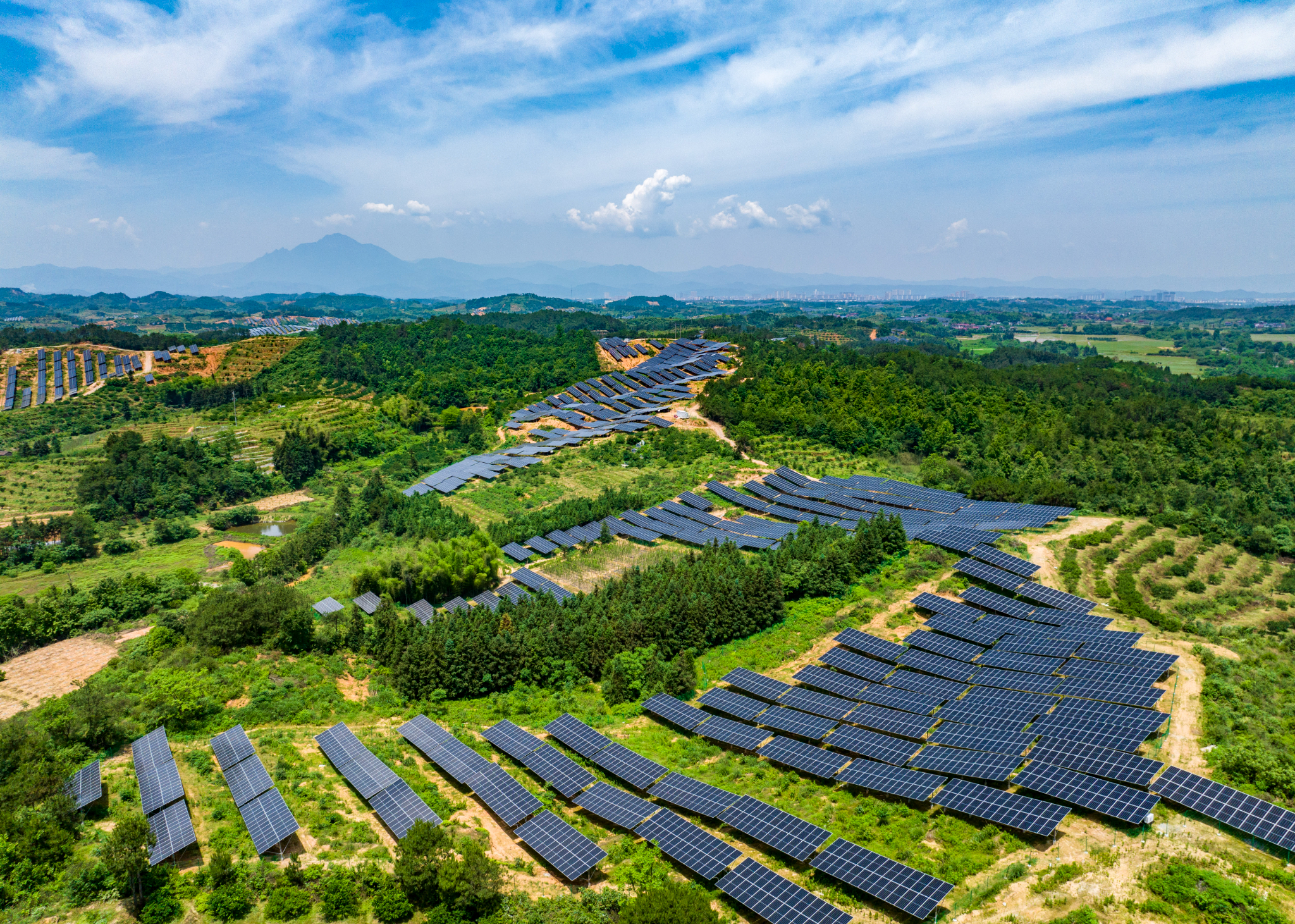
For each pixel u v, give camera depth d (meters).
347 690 85.06
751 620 94.06
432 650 84.81
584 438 193.25
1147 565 110.44
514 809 59.31
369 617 105.94
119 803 59.22
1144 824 53.44
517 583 115.69
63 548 149.62
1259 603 102.06
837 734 69.69
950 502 141.62
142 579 119.25
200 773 64.25
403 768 67.75
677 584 98.25
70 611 109.19
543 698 83.50
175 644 94.50
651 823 57.19
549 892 51.69
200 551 155.88
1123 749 60.88
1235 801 52.31
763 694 78.38
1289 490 152.12
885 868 49.62
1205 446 178.00
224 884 49.78
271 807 57.56
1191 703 69.56
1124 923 44.41
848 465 172.88
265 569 134.12
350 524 155.62
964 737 66.94
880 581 105.25
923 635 88.25
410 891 49.66
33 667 95.31
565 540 131.25
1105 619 86.88
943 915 46.72
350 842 55.91
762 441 183.88
